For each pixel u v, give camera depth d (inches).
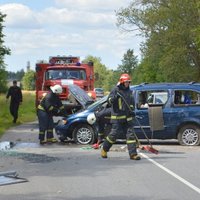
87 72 935.7
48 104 646.5
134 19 1905.8
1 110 1296.8
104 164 480.4
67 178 409.4
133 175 422.3
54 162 493.0
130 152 508.4
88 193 352.2
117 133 517.0
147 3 1898.4
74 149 595.8
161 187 372.2
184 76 1855.3
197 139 633.0
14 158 515.5
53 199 334.3
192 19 1781.5
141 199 333.1
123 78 509.4
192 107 632.4
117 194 348.8
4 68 2655.0
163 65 1815.9
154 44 1855.3
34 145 637.3
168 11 1788.9
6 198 336.8
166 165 473.7
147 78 2842.0
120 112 510.9
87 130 643.5
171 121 632.4
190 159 512.4
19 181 392.2
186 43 1804.9
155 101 639.8
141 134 631.2
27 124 991.0
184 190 361.7
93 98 919.7
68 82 906.7
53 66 933.2
